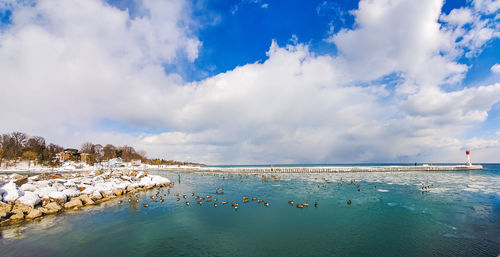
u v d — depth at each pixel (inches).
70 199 1496.1
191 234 963.3
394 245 840.9
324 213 1261.1
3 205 1151.6
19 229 1015.6
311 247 828.6
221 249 813.9
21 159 5570.9
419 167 4842.5
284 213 1268.5
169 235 953.5
